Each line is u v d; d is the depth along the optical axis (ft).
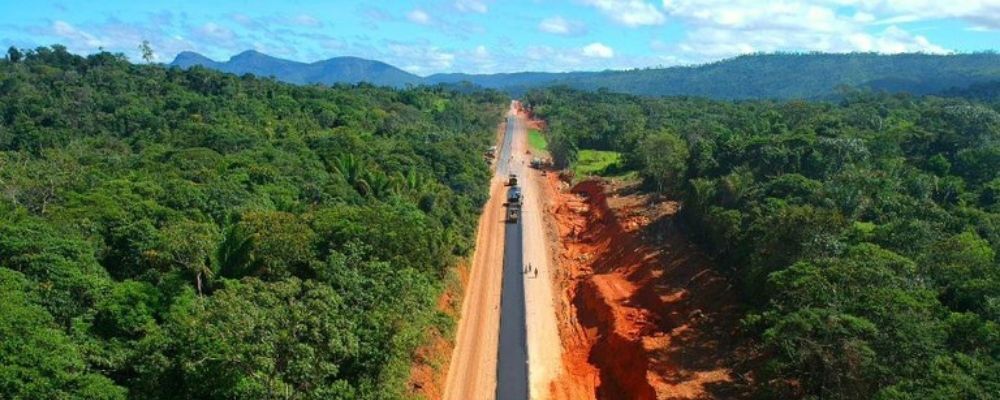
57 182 211.00
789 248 159.53
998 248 166.30
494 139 548.72
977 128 283.79
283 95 463.83
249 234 150.61
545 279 236.02
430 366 156.46
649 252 237.66
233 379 101.55
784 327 123.65
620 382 170.71
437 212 247.09
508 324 197.26
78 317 120.16
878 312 117.50
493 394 159.94
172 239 145.07
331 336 106.93
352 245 146.51
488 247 264.52
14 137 327.26
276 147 290.97
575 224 314.14
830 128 317.42
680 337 174.19
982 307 128.77
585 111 621.31
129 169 240.94
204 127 312.91
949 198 232.53
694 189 248.73
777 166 251.60
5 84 401.70
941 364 104.42
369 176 256.73
